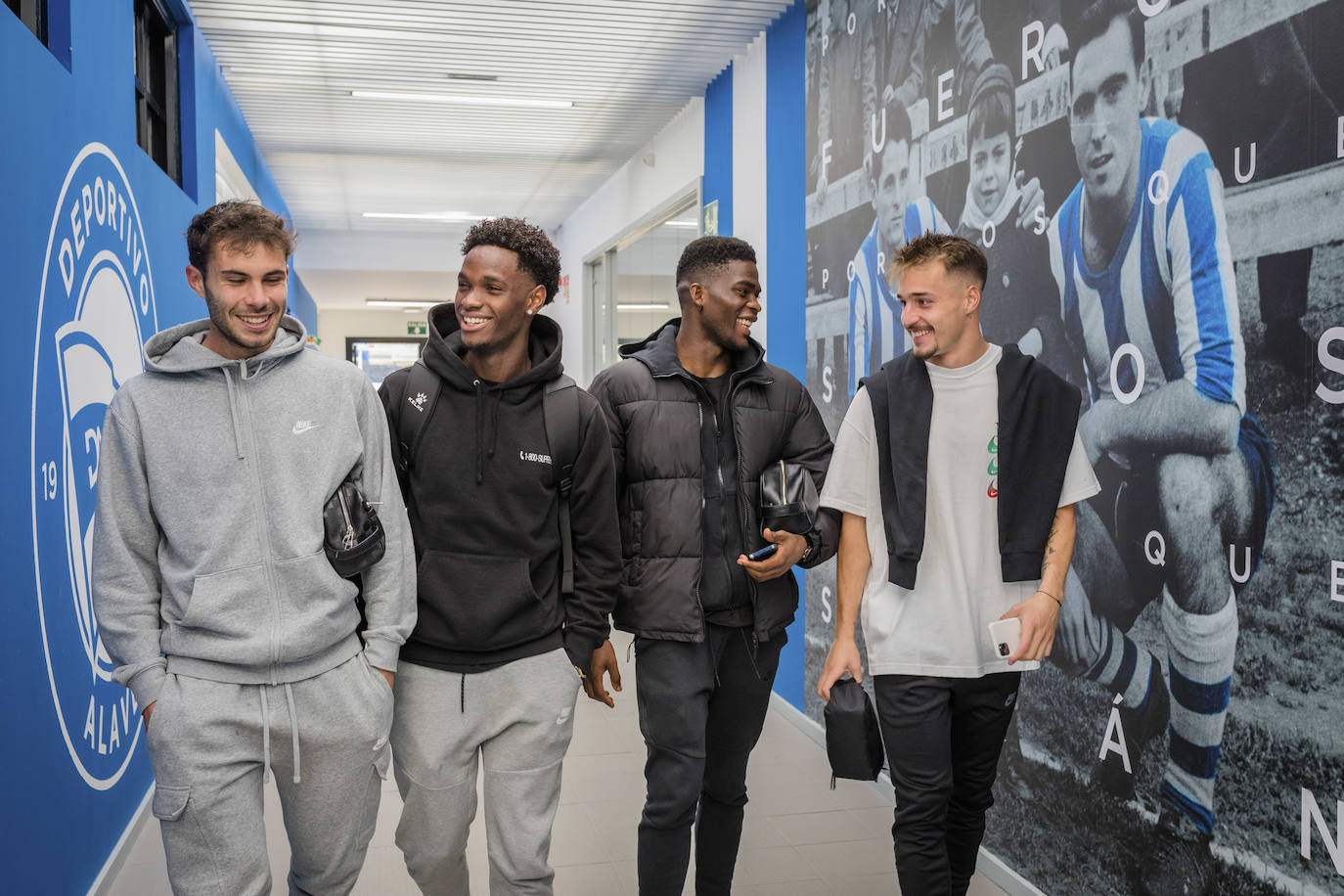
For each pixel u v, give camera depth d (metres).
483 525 2.17
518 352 2.22
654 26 5.63
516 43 5.97
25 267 2.69
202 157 5.75
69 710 2.93
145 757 3.84
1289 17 2.16
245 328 1.84
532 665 2.20
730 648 2.57
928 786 2.33
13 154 2.60
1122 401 2.71
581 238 11.60
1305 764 2.14
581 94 7.05
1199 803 2.43
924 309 2.32
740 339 2.55
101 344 3.40
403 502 2.12
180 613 1.84
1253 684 2.27
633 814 3.80
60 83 3.01
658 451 2.50
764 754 4.55
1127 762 2.70
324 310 21.94
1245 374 2.28
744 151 6.01
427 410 2.17
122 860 3.31
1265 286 2.23
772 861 3.37
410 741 2.15
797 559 2.49
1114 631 2.75
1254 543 2.26
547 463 2.19
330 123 7.96
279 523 1.88
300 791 1.96
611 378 2.58
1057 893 3.00
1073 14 2.90
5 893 2.36
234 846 1.84
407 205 11.65
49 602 2.81
